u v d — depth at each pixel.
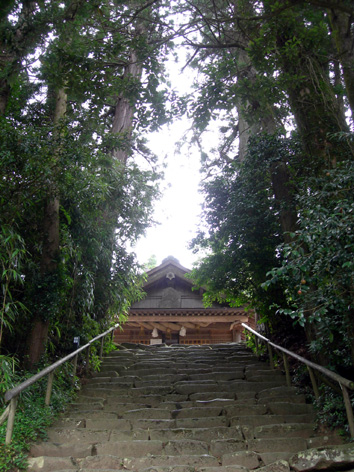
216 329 14.93
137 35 6.24
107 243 7.89
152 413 5.13
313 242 3.21
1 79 6.23
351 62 4.67
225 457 3.85
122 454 4.07
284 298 7.91
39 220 6.18
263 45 5.73
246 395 5.76
